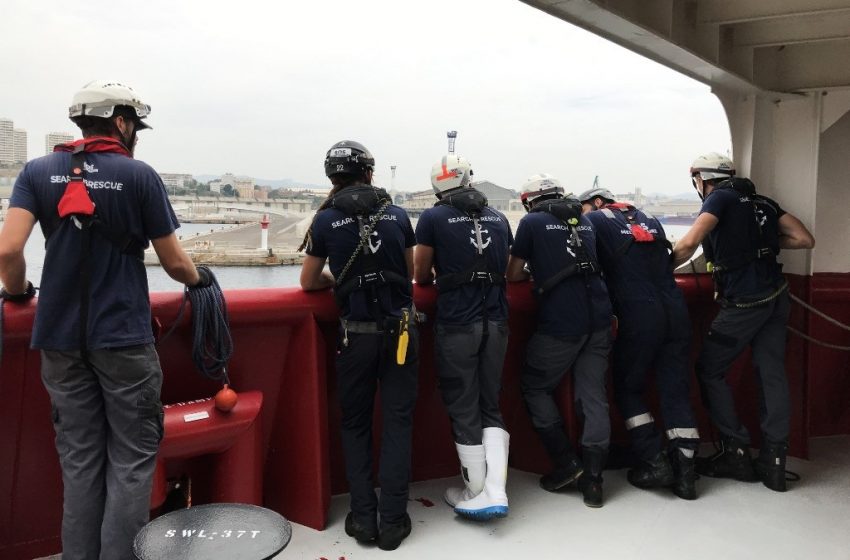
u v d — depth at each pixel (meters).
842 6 2.90
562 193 3.08
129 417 2.02
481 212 2.77
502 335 2.75
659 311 3.00
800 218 3.62
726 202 3.14
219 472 2.44
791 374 3.61
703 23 3.22
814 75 3.52
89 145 1.97
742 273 3.14
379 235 2.47
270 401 2.73
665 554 2.54
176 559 1.40
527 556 2.50
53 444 2.38
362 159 2.56
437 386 3.15
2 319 2.11
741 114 3.71
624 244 3.05
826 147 3.91
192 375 2.57
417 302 2.95
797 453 3.61
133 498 2.01
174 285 2.27
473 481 2.72
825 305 3.88
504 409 3.33
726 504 2.97
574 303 2.87
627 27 2.74
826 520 2.84
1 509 2.33
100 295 1.95
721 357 3.21
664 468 3.04
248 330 2.66
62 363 1.97
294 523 2.70
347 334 2.48
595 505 2.92
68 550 2.03
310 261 2.55
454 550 2.53
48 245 1.95
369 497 2.57
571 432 3.16
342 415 2.62
